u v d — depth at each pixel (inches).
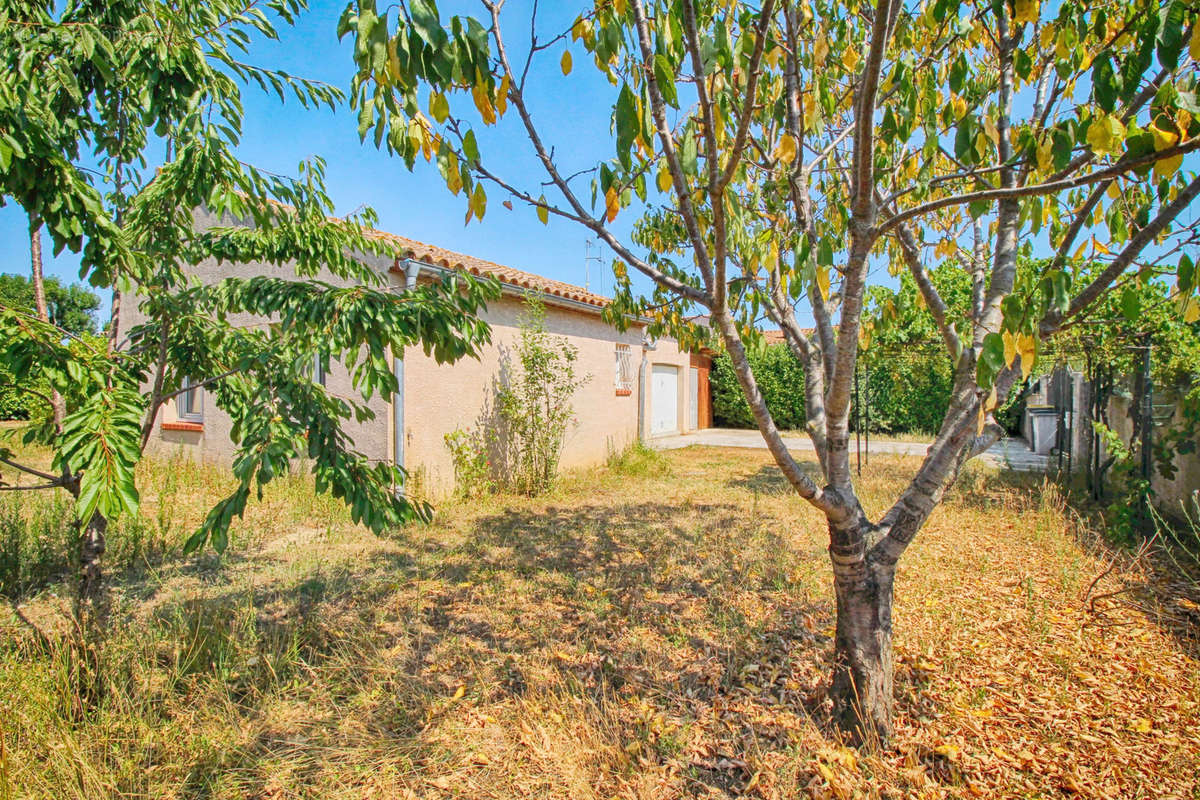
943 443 97.0
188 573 173.6
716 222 73.3
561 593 163.0
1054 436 467.2
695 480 355.9
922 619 142.5
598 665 124.6
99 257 93.3
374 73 55.8
